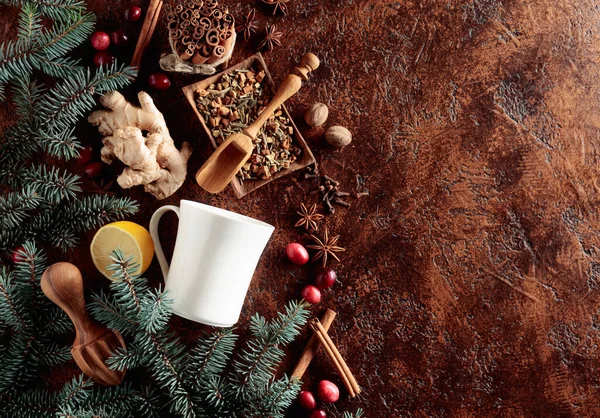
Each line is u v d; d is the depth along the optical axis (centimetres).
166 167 67
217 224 59
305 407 69
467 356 72
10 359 63
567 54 72
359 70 71
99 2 68
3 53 63
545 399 73
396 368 72
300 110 70
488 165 72
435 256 72
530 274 73
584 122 73
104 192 69
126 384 65
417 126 71
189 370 63
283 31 70
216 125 67
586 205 72
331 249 70
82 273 69
